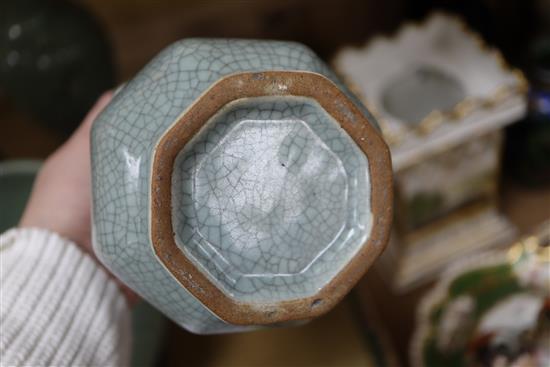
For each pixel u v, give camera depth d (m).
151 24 0.66
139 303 0.55
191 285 0.29
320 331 0.63
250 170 0.31
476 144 0.58
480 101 0.54
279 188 0.31
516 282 0.56
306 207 0.31
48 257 0.38
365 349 0.62
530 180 0.69
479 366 0.55
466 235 0.67
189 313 0.31
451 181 0.61
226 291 0.30
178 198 0.30
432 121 0.54
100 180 0.30
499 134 0.58
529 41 0.69
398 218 0.63
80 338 0.36
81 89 0.61
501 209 0.70
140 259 0.30
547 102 0.61
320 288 0.31
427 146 0.55
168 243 0.29
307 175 0.31
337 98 0.30
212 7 0.67
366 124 0.31
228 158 0.30
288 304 0.31
